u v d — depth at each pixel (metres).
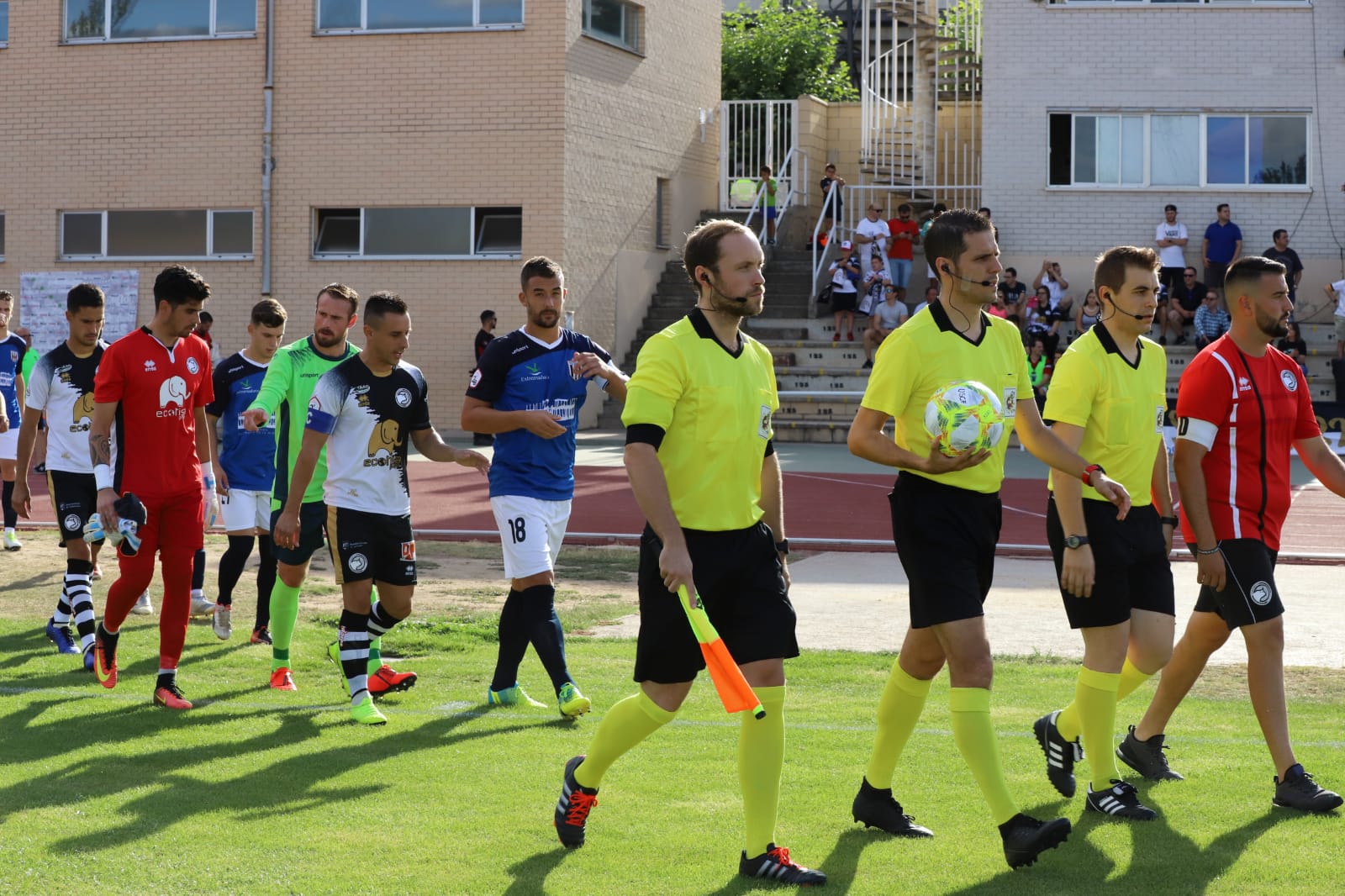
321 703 7.02
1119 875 4.43
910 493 4.73
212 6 25.42
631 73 26.58
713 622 4.59
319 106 25.12
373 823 5.00
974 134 29.19
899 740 4.91
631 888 4.35
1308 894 4.24
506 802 5.27
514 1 24.56
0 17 26.16
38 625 9.05
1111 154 26.09
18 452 8.77
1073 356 5.20
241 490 8.62
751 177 30.36
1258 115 25.67
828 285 26.83
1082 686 5.18
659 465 4.43
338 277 25.23
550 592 6.88
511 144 24.59
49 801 5.23
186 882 4.37
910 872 4.50
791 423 24.20
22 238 26.25
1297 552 12.30
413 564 6.93
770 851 4.46
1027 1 26.11
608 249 26.06
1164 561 5.33
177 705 6.82
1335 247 25.47
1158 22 25.77
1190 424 5.36
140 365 6.79
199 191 25.56
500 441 6.98
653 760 5.83
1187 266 25.06
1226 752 5.96
